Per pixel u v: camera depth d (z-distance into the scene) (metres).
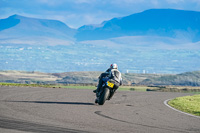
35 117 36.47
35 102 53.47
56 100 59.00
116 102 60.56
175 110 51.00
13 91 77.62
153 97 77.69
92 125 33.00
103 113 43.03
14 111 40.56
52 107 47.03
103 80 54.47
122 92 92.25
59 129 30.05
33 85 112.12
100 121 35.84
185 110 51.94
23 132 28.05
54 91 84.44
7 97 60.81
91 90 95.25
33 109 43.56
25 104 49.47
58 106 48.84
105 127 32.22
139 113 44.88
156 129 32.44
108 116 40.25
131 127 32.88
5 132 27.59
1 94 67.75
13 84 111.31
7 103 49.75
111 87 53.91
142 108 51.66
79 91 88.94
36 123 32.62
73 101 58.59
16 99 57.44
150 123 36.12
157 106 56.06
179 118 41.72
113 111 45.81
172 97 81.38
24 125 31.19
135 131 30.81
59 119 35.88
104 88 54.16
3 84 108.06
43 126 31.16
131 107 52.38
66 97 66.88
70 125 32.38
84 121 35.28
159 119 39.75
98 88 55.16
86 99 64.00
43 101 55.91
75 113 41.59
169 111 49.28
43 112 41.00
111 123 34.81
